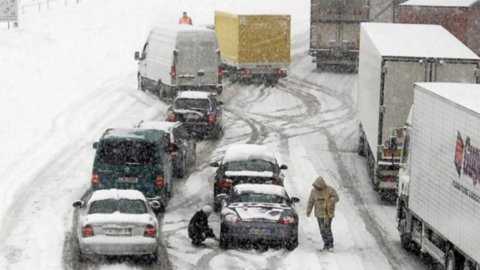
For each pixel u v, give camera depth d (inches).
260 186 1198.9
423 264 1109.1
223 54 2618.1
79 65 2486.5
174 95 2132.1
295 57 3026.6
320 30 2696.9
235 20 2502.5
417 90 1095.6
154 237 1053.2
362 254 1147.3
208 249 1142.3
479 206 871.1
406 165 1186.6
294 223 1142.3
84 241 1039.0
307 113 2188.7
